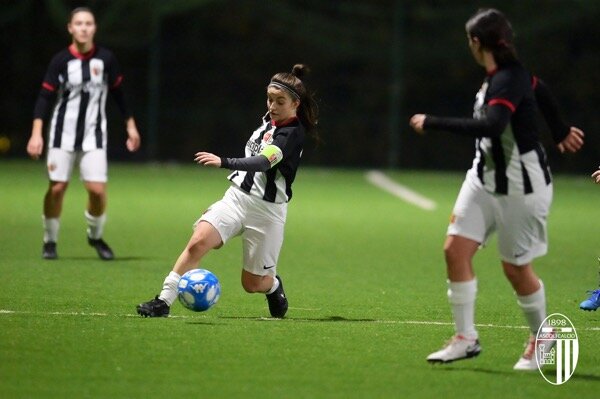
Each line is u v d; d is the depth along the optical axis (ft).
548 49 385.09
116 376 77.20
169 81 392.88
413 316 107.24
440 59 385.09
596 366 84.02
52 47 387.55
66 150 146.30
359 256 162.40
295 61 394.93
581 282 138.62
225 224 99.76
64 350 85.35
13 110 385.91
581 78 383.45
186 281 97.91
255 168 93.86
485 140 77.71
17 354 83.71
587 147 382.22
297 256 160.76
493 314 110.11
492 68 76.79
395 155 385.50
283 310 104.53
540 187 77.66
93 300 112.27
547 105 80.64
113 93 149.89
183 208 236.43
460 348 79.77
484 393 74.43
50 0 361.92
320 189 304.50
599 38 383.24
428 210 250.16
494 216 78.59
